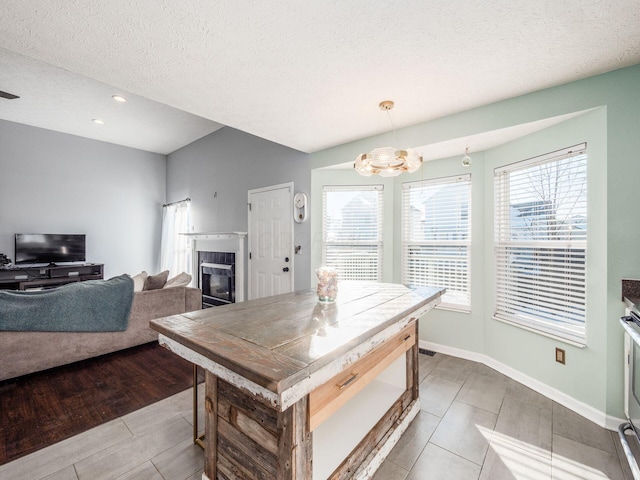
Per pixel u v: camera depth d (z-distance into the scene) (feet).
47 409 6.93
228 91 7.10
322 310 5.41
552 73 6.38
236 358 3.28
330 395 4.04
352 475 4.56
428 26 4.97
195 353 3.91
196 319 4.82
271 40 5.28
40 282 15.66
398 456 5.54
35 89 12.01
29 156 16.19
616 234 6.26
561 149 7.25
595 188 6.57
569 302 7.23
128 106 13.66
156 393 7.68
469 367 9.32
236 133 15.46
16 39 5.19
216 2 4.41
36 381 8.26
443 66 6.12
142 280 11.21
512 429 6.32
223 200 16.33
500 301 9.13
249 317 4.94
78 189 17.75
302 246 12.31
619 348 6.24
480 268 9.68
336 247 12.05
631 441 5.78
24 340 8.36
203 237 17.53
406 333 6.36
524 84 6.83
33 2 4.35
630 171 6.11
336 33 5.12
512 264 8.75
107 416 6.68
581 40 5.32
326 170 12.05
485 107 7.87
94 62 5.91
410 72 6.33
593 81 6.46
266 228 13.85
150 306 10.90
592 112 6.60
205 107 7.95
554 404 7.27
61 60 5.84
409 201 11.28
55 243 16.60
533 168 8.10
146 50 5.54
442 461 5.41
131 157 19.80
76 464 5.25
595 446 5.79
